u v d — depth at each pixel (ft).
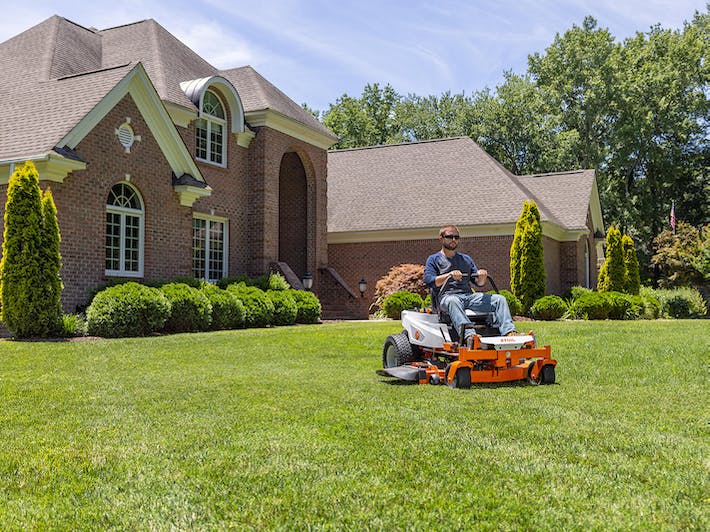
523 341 25.86
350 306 80.94
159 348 38.52
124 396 23.39
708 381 27.02
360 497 12.47
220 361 34.04
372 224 89.25
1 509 12.05
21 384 26.25
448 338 26.89
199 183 60.34
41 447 16.14
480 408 20.85
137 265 56.44
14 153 47.37
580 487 13.03
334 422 18.74
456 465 14.47
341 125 170.81
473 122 162.09
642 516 11.55
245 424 18.51
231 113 70.59
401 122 177.68
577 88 156.87
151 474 13.91
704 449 15.85
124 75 52.90
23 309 43.32
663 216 159.12
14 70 61.82
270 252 73.31
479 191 88.53
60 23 69.46
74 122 48.85
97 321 45.21
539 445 16.15
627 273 96.78
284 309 61.82
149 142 56.49
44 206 44.32
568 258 94.73
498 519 11.43
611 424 18.52
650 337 43.09
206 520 11.48
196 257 66.74
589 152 157.58
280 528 11.07
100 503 12.31
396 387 25.23
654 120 152.15
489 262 83.35
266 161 72.84
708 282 109.29
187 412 20.38
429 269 28.48
